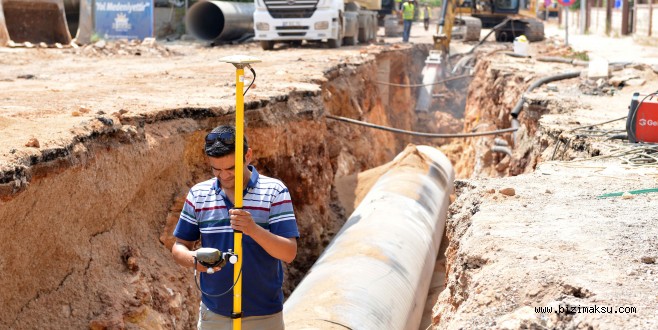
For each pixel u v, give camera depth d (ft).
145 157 27.43
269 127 36.76
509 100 61.05
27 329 20.70
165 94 38.42
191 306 27.32
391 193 40.27
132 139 27.07
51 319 21.52
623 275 14.78
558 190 23.38
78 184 23.40
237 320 14.11
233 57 13.33
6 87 42.52
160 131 29.37
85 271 23.38
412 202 39.14
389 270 28.60
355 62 71.20
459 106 107.55
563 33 168.04
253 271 14.39
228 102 34.06
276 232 14.20
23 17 84.69
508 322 13.14
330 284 26.22
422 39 131.03
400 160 48.19
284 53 81.15
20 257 20.84
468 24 126.41
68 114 28.68
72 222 23.24
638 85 52.80
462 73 108.27
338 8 90.27
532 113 46.55
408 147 49.83
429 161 49.37
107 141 25.89
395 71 95.40
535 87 55.16
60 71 57.36
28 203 20.92
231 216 13.51
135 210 27.25
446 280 21.52
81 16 92.27
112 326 22.45
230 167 14.01
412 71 109.19
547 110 45.68
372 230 32.83
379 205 37.63
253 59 13.24
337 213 46.44
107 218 25.11
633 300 13.32
